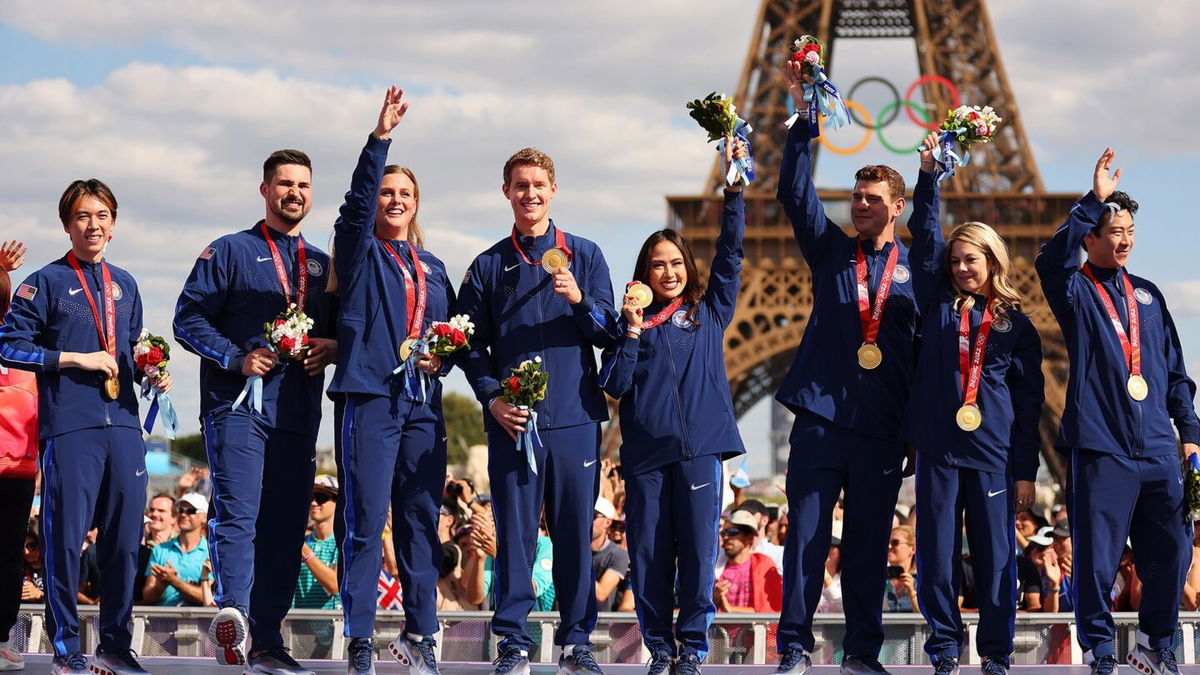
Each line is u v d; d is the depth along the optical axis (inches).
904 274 552.7
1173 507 535.5
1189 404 550.0
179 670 553.6
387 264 529.3
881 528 537.6
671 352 534.0
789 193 553.9
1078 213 526.3
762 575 839.1
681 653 521.0
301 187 547.8
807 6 3964.1
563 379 527.5
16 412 578.6
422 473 526.0
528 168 535.2
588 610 529.7
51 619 524.7
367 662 513.0
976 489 525.0
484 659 714.2
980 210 3570.4
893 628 720.3
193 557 843.4
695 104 545.3
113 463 533.3
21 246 587.8
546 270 529.3
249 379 520.7
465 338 514.9
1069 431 534.0
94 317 541.0
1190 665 624.7
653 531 527.8
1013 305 534.0
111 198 550.9
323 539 812.0
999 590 523.5
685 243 549.3
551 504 526.9
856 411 534.9
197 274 536.7
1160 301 552.1
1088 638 529.7
